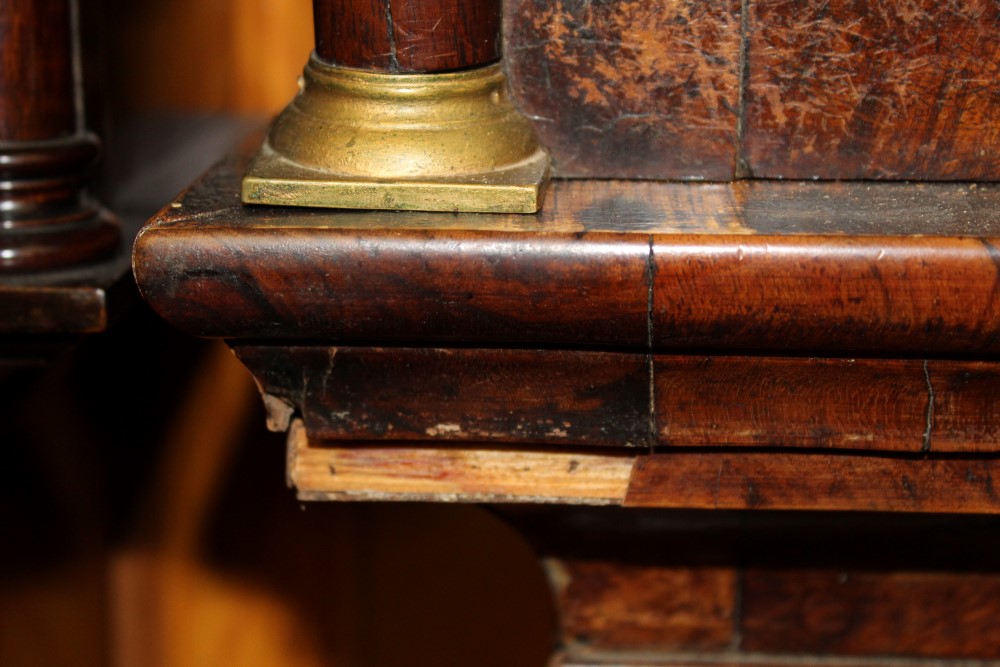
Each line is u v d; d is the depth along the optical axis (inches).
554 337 13.5
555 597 15.4
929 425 13.7
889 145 14.1
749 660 15.4
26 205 16.0
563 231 13.3
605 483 14.1
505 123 13.9
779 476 14.0
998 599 15.2
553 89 14.1
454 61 13.8
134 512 20.8
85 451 19.3
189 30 19.8
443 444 14.1
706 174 14.2
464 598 20.8
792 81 14.0
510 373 13.8
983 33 13.9
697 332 13.4
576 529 15.0
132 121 19.1
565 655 15.5
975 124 14.0
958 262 13.1
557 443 14.0
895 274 13.2
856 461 13.9
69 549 19.1
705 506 14.1
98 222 16.4
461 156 13.7
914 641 15.4
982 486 14.0
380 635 21.0
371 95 13.8
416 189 13.6
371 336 13.6
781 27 13.9
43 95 15.9
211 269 13.4
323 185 13.6
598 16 14.0
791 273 13.2
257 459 20.6
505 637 20.8
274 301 13.4
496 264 13.3
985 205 13.8
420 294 13.4
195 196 14.0
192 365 20.3
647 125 14.1
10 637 17.6
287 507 20.7
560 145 14.2
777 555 15.1
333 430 13.9
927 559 15.1
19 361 15.9
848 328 13.3
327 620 21.0
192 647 21.2
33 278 15.9
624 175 14.2
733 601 15.3
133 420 20.4
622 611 15.4
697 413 13.8
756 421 13.8
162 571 21.0
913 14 13.9
